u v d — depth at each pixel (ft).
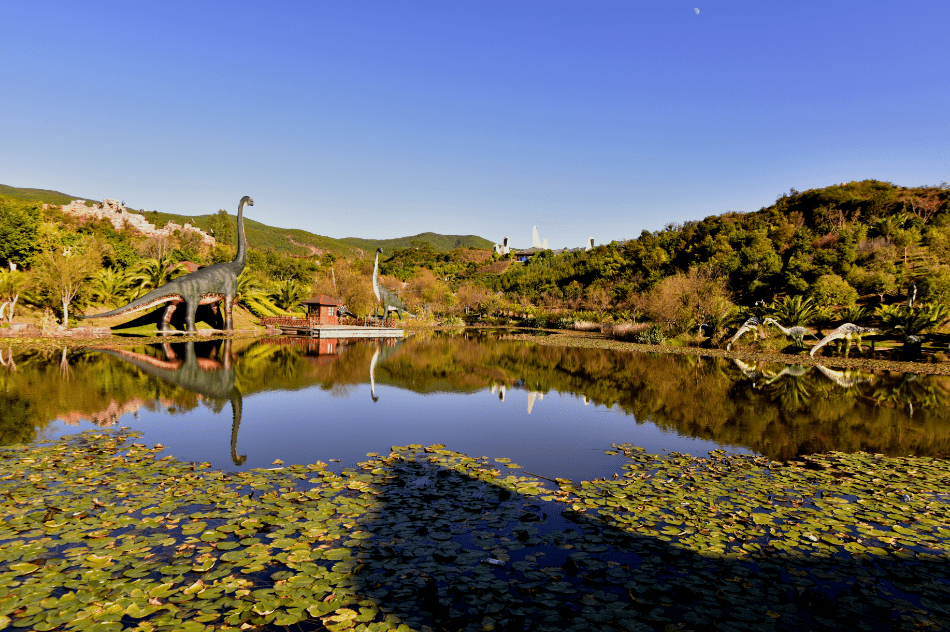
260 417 34.47
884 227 153.58
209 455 25.39
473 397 43.96
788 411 39.06
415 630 11.18
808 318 96.78
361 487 20.81
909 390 48.73
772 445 29.48
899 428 33.68
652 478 22.93
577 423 34.76
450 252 495.00
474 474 22.89
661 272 176.45
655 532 16.84
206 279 101.09
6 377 46.01
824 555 15.38
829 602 12.66
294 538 15.84
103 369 51.67
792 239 176.04
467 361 69.82
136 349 71.31
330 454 26.32
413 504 19.04
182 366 56.39
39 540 15.16
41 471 21.75
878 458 26.50
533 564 14.58
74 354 63.36
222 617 11.59
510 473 23.67
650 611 12.22
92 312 102.32
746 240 175.22
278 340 97.04
